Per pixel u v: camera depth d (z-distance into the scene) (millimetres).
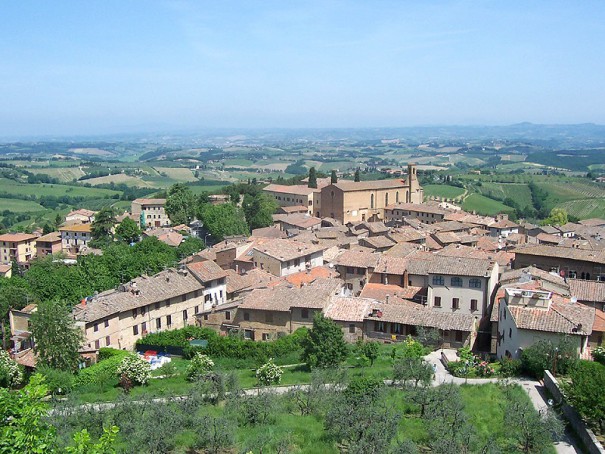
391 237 132500
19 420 22172
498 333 69250
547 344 56656
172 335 81812
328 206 195250
